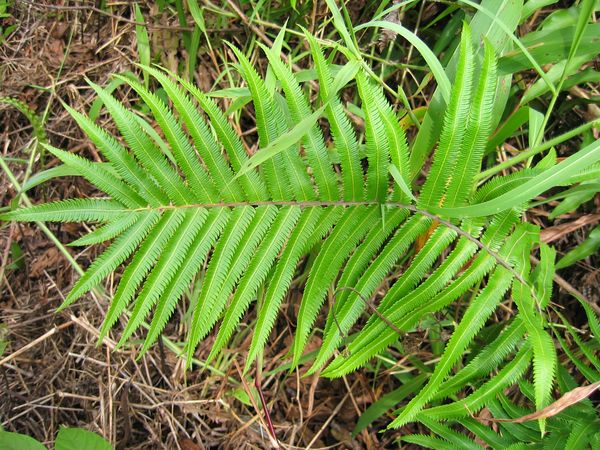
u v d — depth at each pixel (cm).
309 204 52
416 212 53
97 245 81
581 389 47
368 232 59
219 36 78
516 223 54
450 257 53
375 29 71
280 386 75
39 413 79
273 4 77
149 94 47
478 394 52
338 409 74
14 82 85
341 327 53
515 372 51
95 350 78
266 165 50
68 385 79
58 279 81
